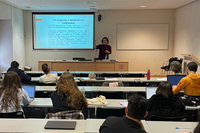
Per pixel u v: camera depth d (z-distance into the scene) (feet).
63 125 6.10
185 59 25.07
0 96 7.79
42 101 9.35
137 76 18.92
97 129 6.03
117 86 13.53
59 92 6.97
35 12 28.37
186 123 6.77
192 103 8.91
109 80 15.16
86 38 28.78
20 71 13.55
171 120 7.50
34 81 14.83
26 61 29.32
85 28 28.60
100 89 12.12
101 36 28.71
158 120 7.58
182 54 24.81
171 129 6.28
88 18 28.43
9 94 7.73
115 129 4.54
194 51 22.71
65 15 28.37
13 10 25.26
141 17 28.30
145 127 6.41
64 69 22.66
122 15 28.35
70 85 7.12
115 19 28.45
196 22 22.13
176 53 27.89
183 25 25.48
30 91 9.90
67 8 26.91
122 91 11.63
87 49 28.91
